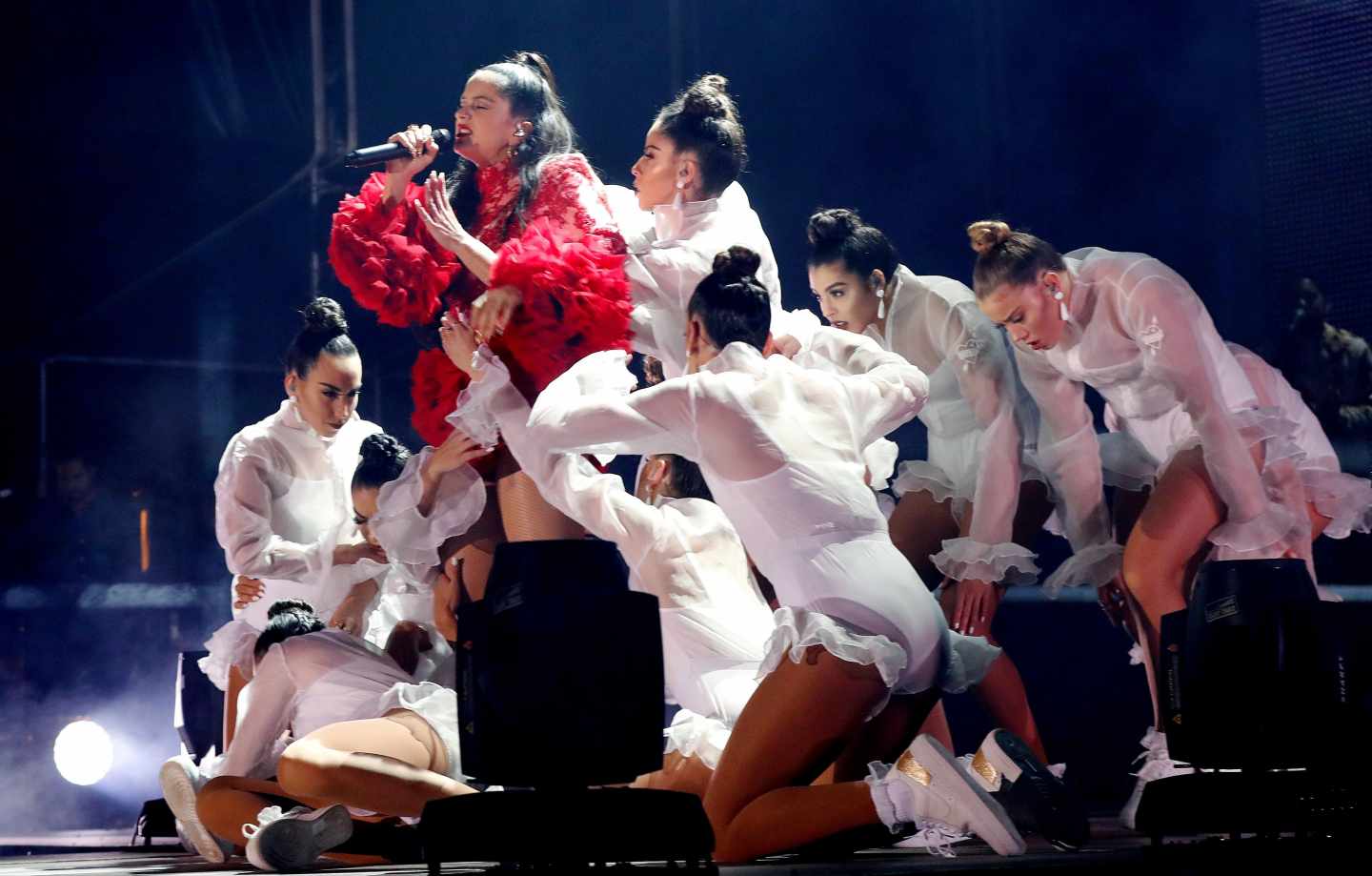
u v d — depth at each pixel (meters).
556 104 10.62
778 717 8.17
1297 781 7.55
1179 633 7.95
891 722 8.71
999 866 7.71
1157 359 10.17
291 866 8.84
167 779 10.48
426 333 10.98
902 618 8.23
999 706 10.98
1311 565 10.55
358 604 10.89
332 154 19.83
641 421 8.23
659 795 6.86
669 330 10.06
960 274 20.05
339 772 8.93
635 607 6.75
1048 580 11.08
